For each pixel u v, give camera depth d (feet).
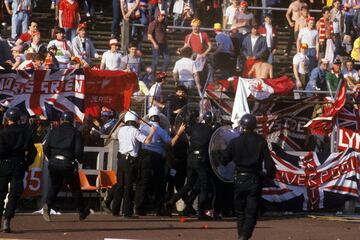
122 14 218.38
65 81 161.38
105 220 151.12
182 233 136.15
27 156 133.59
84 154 164.96
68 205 164.55
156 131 156.35
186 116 161.79
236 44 211.82
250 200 122.01
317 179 168.04
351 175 169.17
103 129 170.09
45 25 235.20
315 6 266.77
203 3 245.24
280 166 166.91
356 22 230.27
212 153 152.35
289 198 166.50
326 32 224.53
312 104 170.09
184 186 156.56
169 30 233.35
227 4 234.17
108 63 196.44
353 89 201.57
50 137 142.82
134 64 198.80
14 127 132.67
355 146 169.37
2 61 185.98
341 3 239.09
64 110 160.97
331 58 223.30
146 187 156.56
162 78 180.45
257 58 208.33
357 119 170.09
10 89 159.63
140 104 175.22
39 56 180.75
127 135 153.38
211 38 236.22
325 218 161.27
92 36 232.73
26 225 142.00
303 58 213.25
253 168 122.21
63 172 142.51
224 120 167.53
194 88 197.98
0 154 132.05
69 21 212.84
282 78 170.09
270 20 223.30
